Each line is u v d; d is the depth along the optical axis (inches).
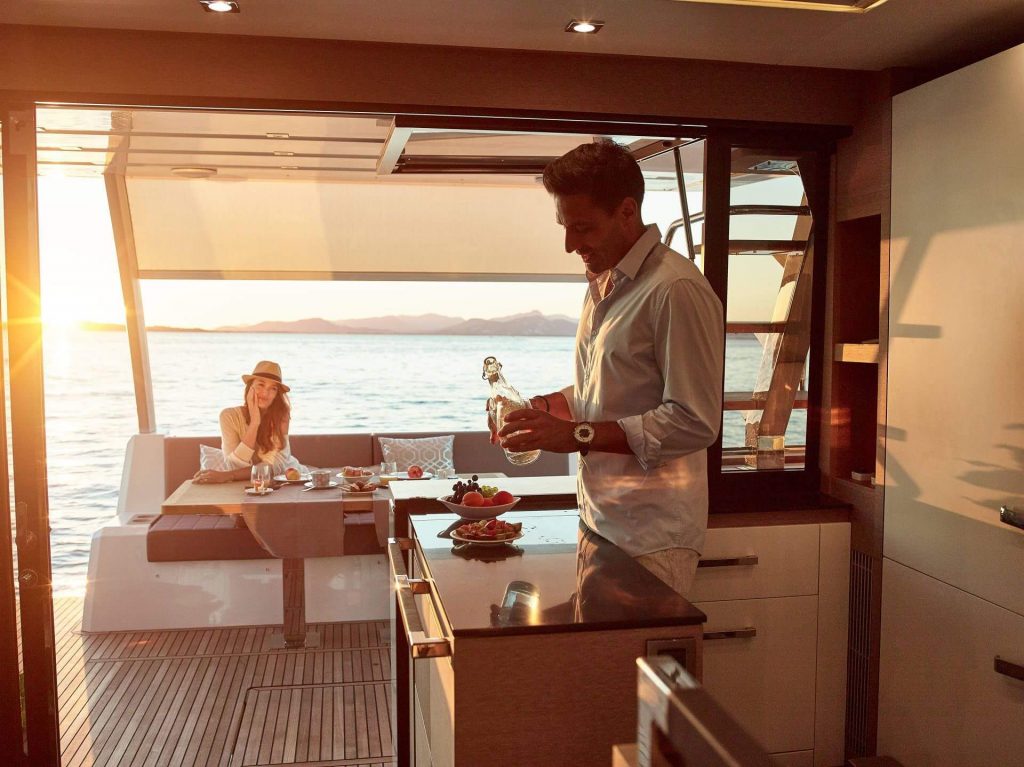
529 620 51.8
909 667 87.7
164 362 619.5
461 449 209.5
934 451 83.8
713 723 23.6
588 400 73.6
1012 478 74.2
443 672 56.7
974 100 78.0
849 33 80.9
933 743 84.5
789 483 101.7
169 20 78.1
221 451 180.9
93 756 105.0
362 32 81.7
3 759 86.0
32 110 81.0
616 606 54.3
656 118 91.8
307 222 243.9
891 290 90.0
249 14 76.3
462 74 87.0
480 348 688.4
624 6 73.7
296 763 104.2
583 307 77.7
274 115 86.4
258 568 156.6
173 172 125.4
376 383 662.5
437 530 73.2
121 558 152.4
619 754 29.9
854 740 96.0
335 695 125.9
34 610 85.7
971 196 78.5
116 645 145.3
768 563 94.3
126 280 204.5
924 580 85.4
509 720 51.2
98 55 80.8
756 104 93.7
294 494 152.3
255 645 147.1
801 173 98.8
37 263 83.1
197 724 115.0
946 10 74.9
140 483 175.6
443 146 97.4
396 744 84.6
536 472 211.0
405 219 252.4
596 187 65.7
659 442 64.1
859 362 98.7
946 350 82.0
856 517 95.7
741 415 99.5
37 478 85.0
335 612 159.5
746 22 78.2
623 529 69.6
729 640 94.0
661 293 66.0
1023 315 72.7
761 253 98.2
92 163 115.3
